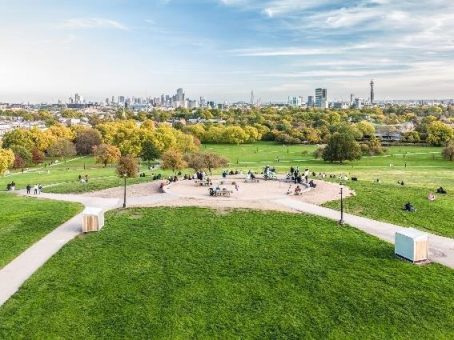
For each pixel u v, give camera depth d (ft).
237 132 590.96
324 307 102.42
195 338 91.04
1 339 90.27
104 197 215.51
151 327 94.84
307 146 576.20
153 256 132.05
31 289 110.93
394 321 96.58
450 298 105.50
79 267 124.26
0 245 142.41
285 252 134.10
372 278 116.16
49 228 160.86
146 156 416.67
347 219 169.37
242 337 91.45
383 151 482.69
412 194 216.33
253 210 177.99
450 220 172.65
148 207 185.47
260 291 109.81
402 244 129.29
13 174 360.07
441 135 552.00
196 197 203.00
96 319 97.96
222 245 139.95
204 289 110.93
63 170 379.55
